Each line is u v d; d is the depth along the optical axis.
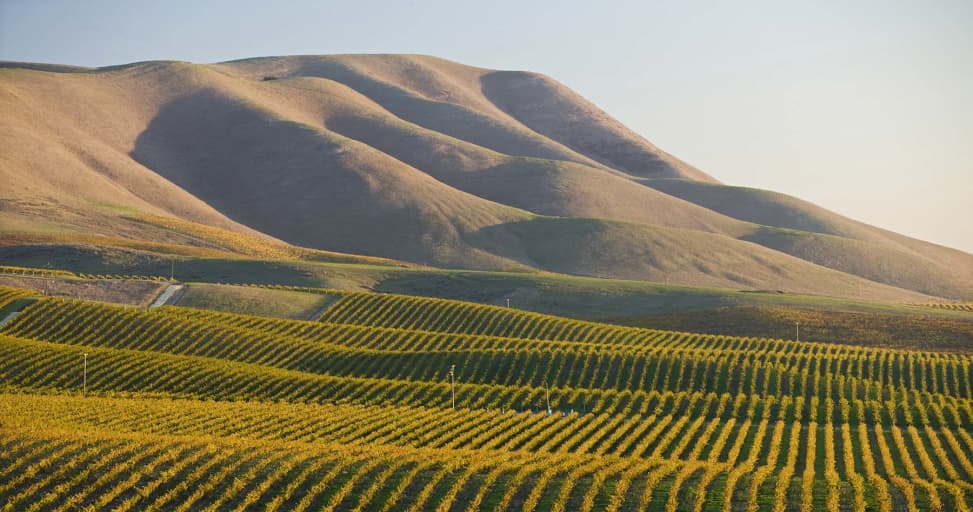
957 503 56.91
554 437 78.00
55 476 55.47
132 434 65.94
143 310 121.56
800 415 90.25
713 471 62.41
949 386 104.00
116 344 112.12
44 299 122.25
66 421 74.00
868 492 59.44
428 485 56.62
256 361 110.31
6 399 82.06
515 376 105.81
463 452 67.44
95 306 120.94
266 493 55.22
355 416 84.50
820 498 57.56
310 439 74.88
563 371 106.50
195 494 53.75
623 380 104.31
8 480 55.50
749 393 100.00
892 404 92.12
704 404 93.94
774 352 113.25
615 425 84.50
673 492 56.44
